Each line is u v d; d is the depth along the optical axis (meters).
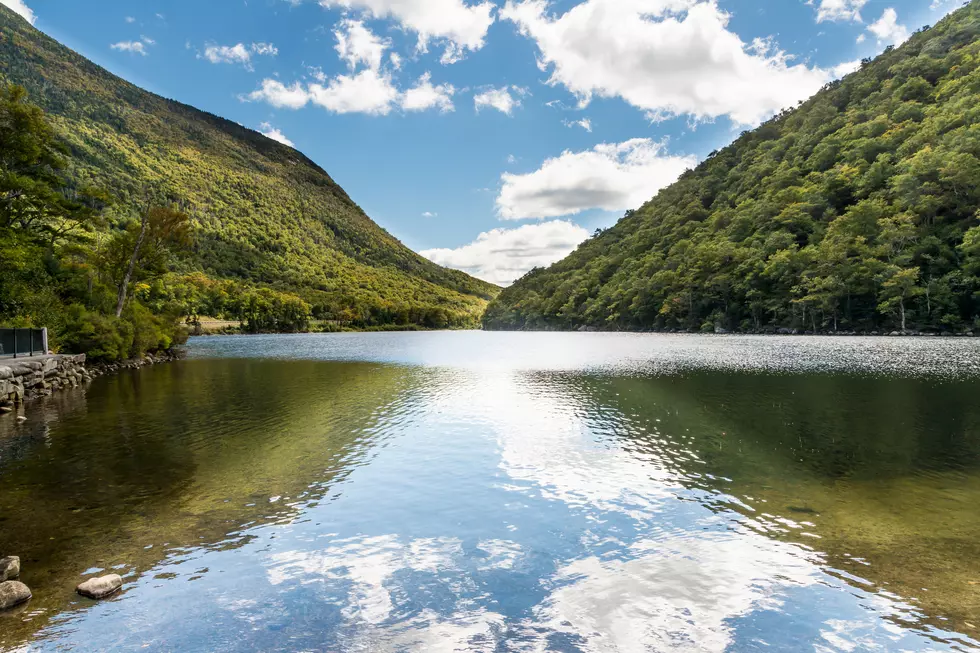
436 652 5.35
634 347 63.06
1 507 9.78
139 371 38.25
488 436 15.68
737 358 42.50
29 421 18.30
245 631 5.77
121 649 5.43
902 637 5.53
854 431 15.77
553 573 7.13
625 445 14.46
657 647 5.42
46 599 6.45
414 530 8.68
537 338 105.81
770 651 5.32
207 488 10.89
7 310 32.59
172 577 7.04
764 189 135.50
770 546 7.91
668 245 152.12
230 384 29.58
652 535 8.39
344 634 5.71
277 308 160.00
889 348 48.72
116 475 11.80
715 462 12.66
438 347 75.88
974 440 14.45
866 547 7.82
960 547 7.76
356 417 18.94
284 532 8.61
